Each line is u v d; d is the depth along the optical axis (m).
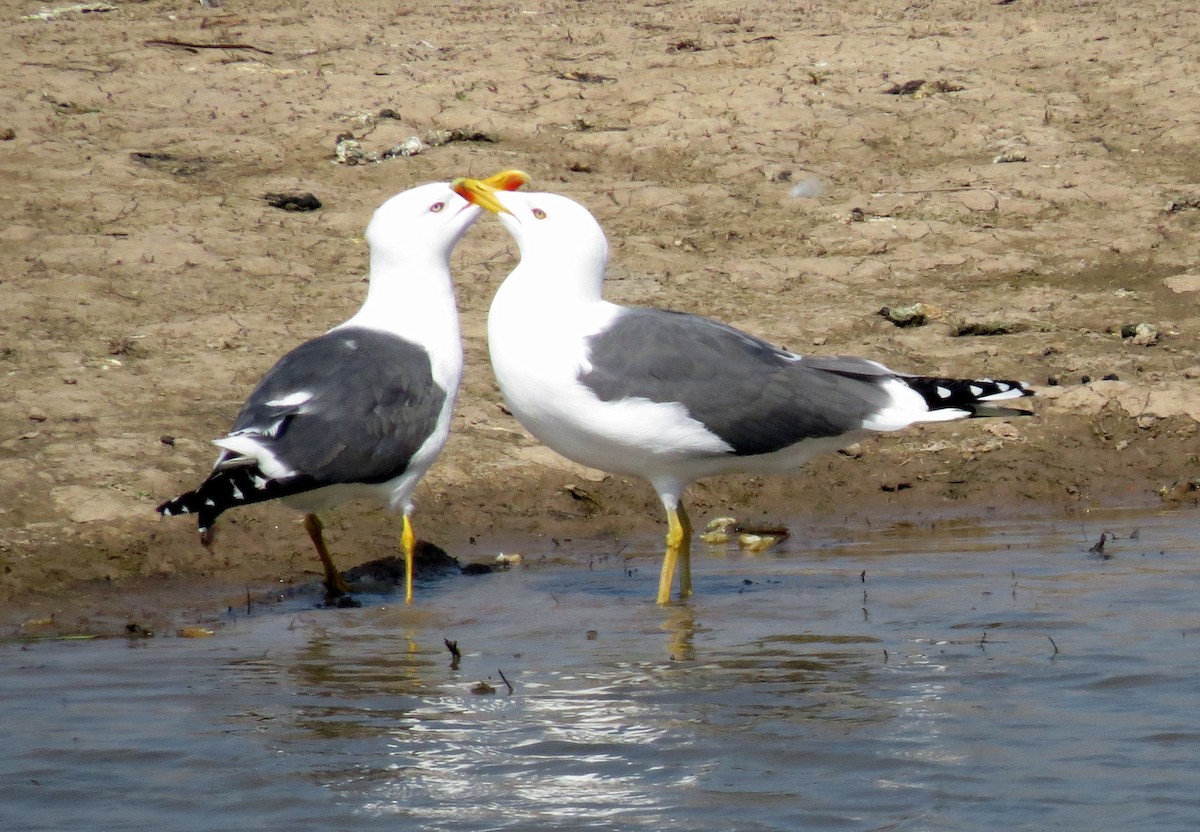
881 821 7.05
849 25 28.86
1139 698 8.62
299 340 16.39
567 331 11.05
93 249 18.36
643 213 20.67
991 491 14.49
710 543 13.09
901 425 11.20
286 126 22.73
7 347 15.81
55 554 11.81
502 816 7.15
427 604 11.11
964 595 10.95
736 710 8.51
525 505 13.74
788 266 19.06
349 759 7.87
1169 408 15.56
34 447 13.48
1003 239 19.91
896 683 8.95
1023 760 7.74
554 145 22.69
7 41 26.42
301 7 30.38
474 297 17.83
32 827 7.10
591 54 26.59
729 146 22.62
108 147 21.66
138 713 8.59
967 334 17.52
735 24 29.22
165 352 15.88
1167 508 13.90
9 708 8.68
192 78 24.67
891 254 19.53
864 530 13.41
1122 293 18.53
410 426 11.12
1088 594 10.86
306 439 10.65
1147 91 24.53
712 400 10.93
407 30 28.53
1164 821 6.99
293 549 12.44
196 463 13.38
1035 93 24.69
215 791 7.49
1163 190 21.06
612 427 10.93
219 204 20.05
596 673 9.23
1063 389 15.88
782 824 7.01
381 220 11.80
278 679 9.20
